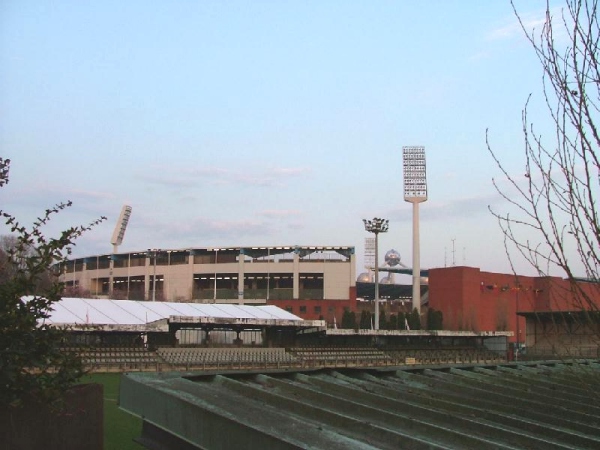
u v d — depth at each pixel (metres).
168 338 61.84
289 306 120.62
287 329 70.44
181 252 129.25
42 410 6.11
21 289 6.36
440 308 109.56
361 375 8.69
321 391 7.07
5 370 5.77
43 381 6.30
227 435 4.39
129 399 5.95
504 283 112.75
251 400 5.52
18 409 5.83
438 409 6.70
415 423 5.52
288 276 126.12
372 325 101.44
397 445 4.79
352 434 5.02
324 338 74.25
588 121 5.02
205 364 53.16
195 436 4.73
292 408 5.71
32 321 6.30
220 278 127.44
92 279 139.12
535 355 32.47
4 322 6.14
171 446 5.43
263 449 4.09
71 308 53.72
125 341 58.03
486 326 108.62
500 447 4.89
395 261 157.75
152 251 103.50
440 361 70.25
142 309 59.25
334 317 109.81
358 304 153.38
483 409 6.81
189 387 5.79
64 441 6.44
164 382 5.97
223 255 127.38
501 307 110.50
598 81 5.13
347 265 124.81
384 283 152.88
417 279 116.69
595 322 4.71
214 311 64.50
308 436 4.23
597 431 6.39
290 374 7.96
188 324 60.78
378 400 6.61
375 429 5.02
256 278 126.62
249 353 62.94
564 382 9.91
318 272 124.88
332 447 3.97
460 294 106.81
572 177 5.11
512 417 6.33
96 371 43.25
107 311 55.41
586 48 5.23
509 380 9.48
